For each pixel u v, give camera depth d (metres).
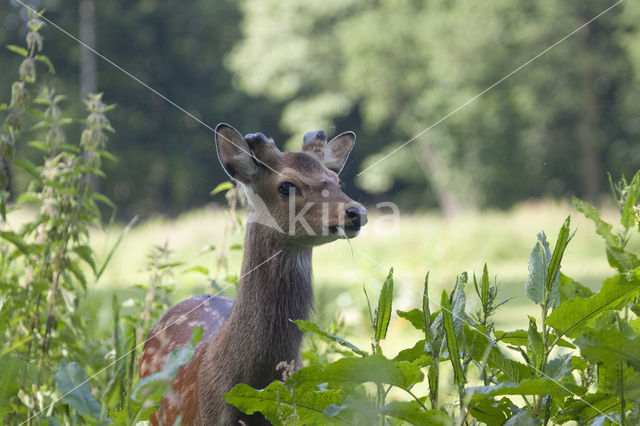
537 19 51.28
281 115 63.31
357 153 60.00
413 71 54.34
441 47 52.06
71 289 7.13
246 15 65.88
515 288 18.75
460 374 4.00
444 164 54.72
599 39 52.91
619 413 4.16
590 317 4.01
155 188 61.53
